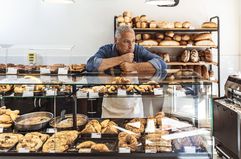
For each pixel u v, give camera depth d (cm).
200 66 471
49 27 494
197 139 186
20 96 201
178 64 459
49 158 173
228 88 316
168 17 490
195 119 199
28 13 491
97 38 496
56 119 209
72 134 191
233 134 273
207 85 195
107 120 210
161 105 213
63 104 209
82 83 200
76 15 494
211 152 177
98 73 234
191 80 199
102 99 216
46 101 214
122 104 217
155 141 181
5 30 492
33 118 210
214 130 318
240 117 260
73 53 495
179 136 188
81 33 495
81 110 214
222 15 492
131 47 269
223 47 496
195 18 491
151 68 247
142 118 214
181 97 205
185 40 466
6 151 175
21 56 469
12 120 205
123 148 175
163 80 200
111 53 279
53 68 259
